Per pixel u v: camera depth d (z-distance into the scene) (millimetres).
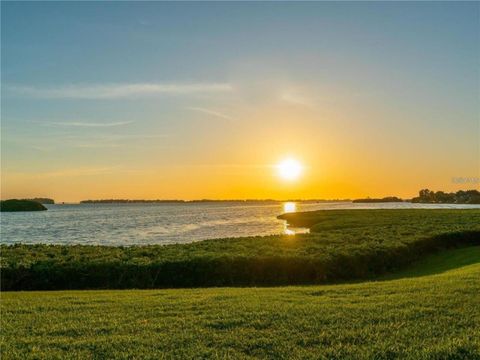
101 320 10547
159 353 8305
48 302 12844
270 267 18516
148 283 17625
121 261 18234
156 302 12461
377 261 20984
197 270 17984
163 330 9680
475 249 26484
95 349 8578
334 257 19562
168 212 143750
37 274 17562
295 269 18688
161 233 56281
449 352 8055
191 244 23188
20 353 8398
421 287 13617
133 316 10883
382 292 13148
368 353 8133
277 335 9188
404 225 35000
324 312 10789
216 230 60750
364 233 28547
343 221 49219
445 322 9844
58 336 9430
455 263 22000
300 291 13938
